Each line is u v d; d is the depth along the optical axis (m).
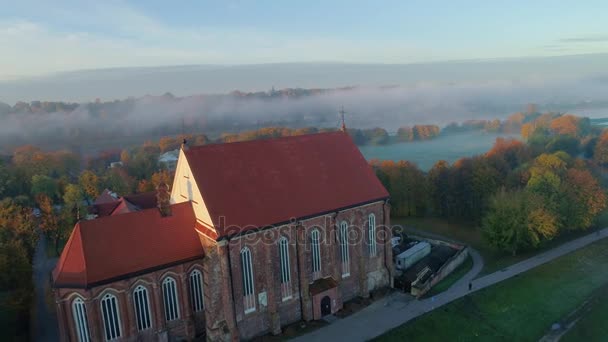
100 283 43.38
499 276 67.12
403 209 107.94
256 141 56.53
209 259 48.12
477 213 100.94
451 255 73.88
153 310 47.53
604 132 159.00
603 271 69.62
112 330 45.12
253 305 50.53
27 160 154.00
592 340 52.69
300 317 54.62
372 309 57.41
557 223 76.75
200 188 49.09
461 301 59.09
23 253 59.72
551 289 63.38
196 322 51.25
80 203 86.38
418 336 51.31
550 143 152.00
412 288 61.00
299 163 57.84
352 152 63.84
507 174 109.12
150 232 48.62
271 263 50.88
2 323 54.03
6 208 81.12
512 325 55.06
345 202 57.56
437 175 108.06
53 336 53.47
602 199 83.00
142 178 149.75
